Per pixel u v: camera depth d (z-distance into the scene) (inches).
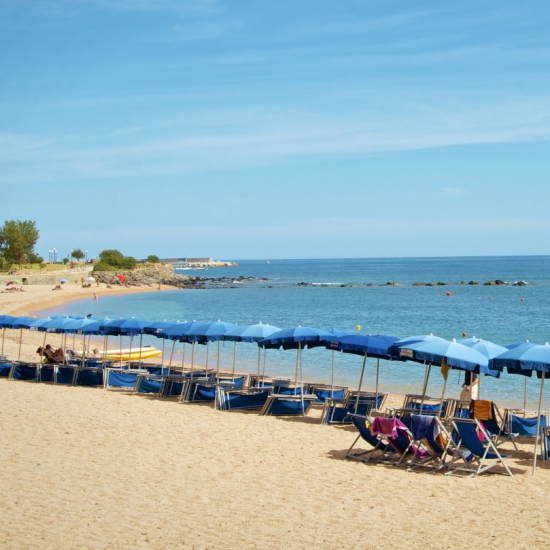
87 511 360.2
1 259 4557.1
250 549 313.9
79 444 508.7
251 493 401.1
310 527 344.5
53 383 834.8
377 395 673.0
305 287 4394.7
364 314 2263.8
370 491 410.0
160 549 311.9
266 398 684.1
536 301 2847.0
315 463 474.3
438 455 470.6
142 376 784.3
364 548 317.1
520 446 553.0
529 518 362.3
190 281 5113.2
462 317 2101.4
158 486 409.4
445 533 337.7
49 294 3097.9
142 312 2380.7
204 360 1200.8
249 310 2476.6
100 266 4886.8
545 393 886.4
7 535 321.4
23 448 490.3
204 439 540.4
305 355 1275.8
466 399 620.4
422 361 587.2
